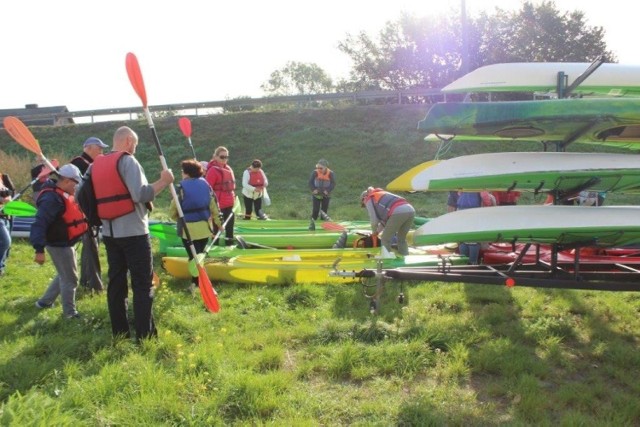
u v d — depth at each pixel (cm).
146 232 423
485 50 3170
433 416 315
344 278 628
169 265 648
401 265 630
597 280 459
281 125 2217
